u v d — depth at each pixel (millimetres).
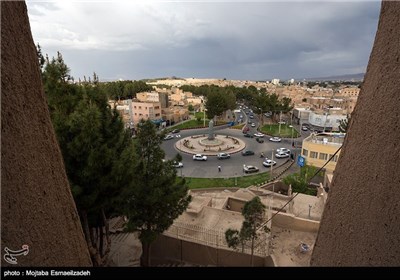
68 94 9492
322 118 57500
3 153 2674
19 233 2812
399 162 2721
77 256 3996
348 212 3613
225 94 65188
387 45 3266
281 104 62406
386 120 3045
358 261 3150
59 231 3578
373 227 2982
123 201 10594
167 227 11820
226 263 13359
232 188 26312
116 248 14773
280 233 15844
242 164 35312
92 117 8469
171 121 61844
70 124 8266
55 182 3678
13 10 3098
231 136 52125
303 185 24094
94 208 9305
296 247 14414
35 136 3322
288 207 18406
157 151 11617
